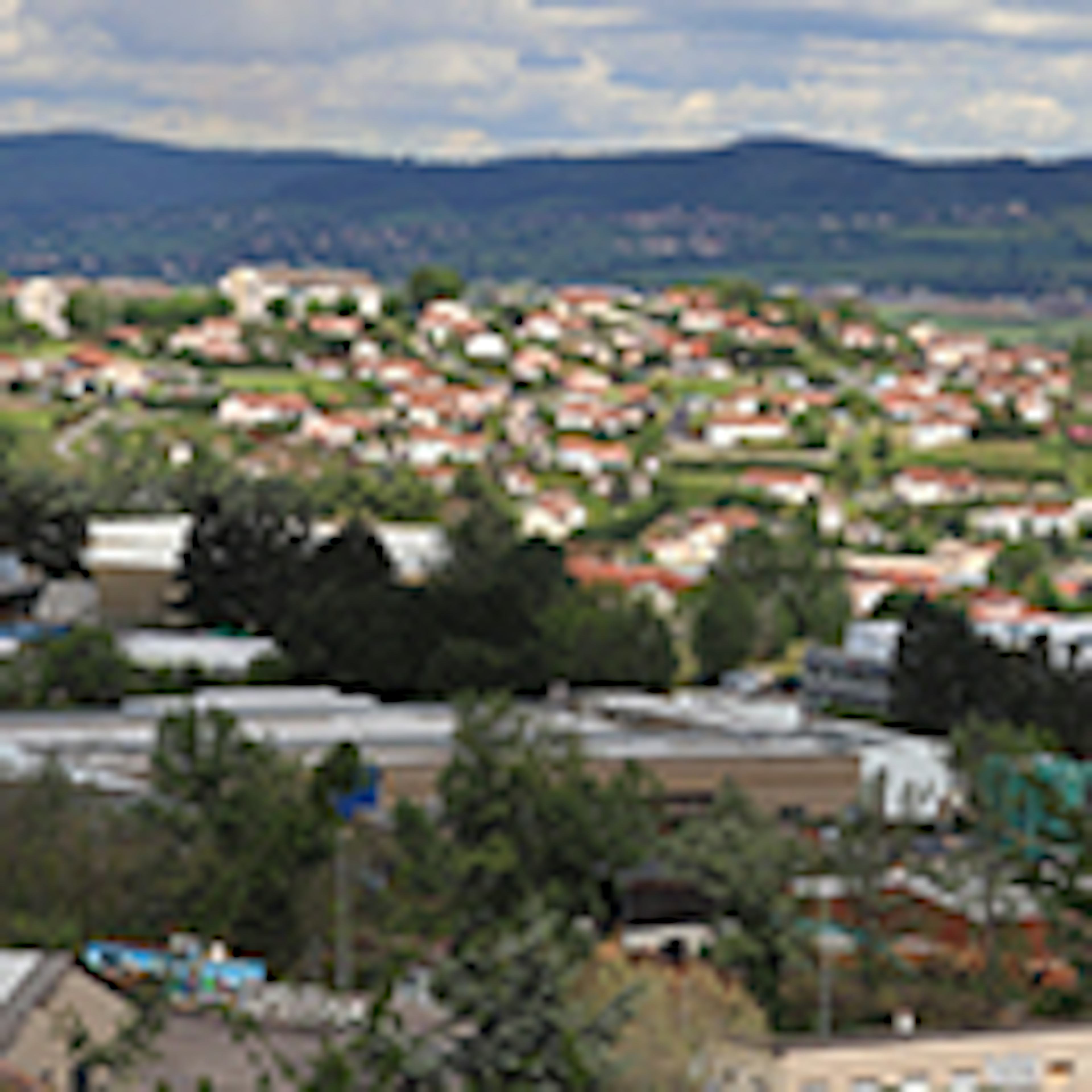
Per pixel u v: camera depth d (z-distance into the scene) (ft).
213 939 480.23
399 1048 335.47
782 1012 461.78
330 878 502.79
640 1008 378.32
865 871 508.94
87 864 502.79
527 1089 333.01
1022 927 532.73
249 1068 386.32
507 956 340.80
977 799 610.65
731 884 499.51
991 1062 414.62
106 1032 363.97
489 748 558.15
